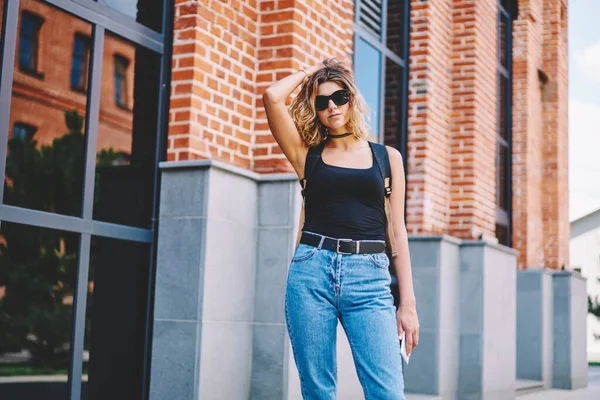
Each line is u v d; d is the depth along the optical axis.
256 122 5.80
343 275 2.88
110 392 4.91
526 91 12.14
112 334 4.94
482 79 9.48
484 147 9.51
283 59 5.77
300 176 3.09
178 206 5.16
